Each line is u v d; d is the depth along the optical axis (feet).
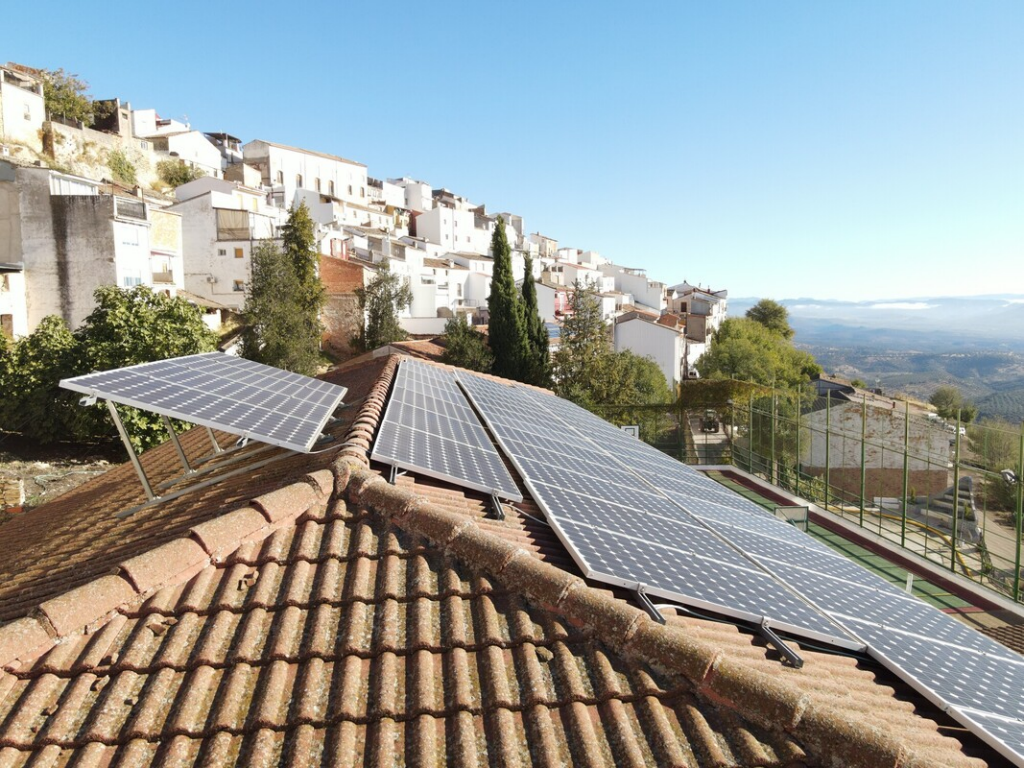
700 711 12.35
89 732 11.18
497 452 28.22
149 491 23.04
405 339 179.32
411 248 239.30
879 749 11.15
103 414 84.02
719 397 105.19
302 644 13.44
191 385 22.66
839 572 25.96
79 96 213.25
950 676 17.47
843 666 16.90
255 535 16.83
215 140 300.81
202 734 11.28
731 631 16.69
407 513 17.54
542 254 392.06
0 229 117.80
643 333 213.05
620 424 106.73
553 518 19.42
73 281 119.55
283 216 221.46
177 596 14.79
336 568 15.80
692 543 22.09
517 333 148.25
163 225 144.66
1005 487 54.29
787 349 257.75
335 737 11.15
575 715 11.94
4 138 174.29
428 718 11.66
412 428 26.58
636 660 13.38
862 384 300.81
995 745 14.08
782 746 11.68
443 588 15.25
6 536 32.09
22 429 87.10
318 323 152.25
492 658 13.12
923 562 61.00
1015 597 51.65
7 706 11.90
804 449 84.53
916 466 66.90
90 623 13.76
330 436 25.77
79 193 128.06
